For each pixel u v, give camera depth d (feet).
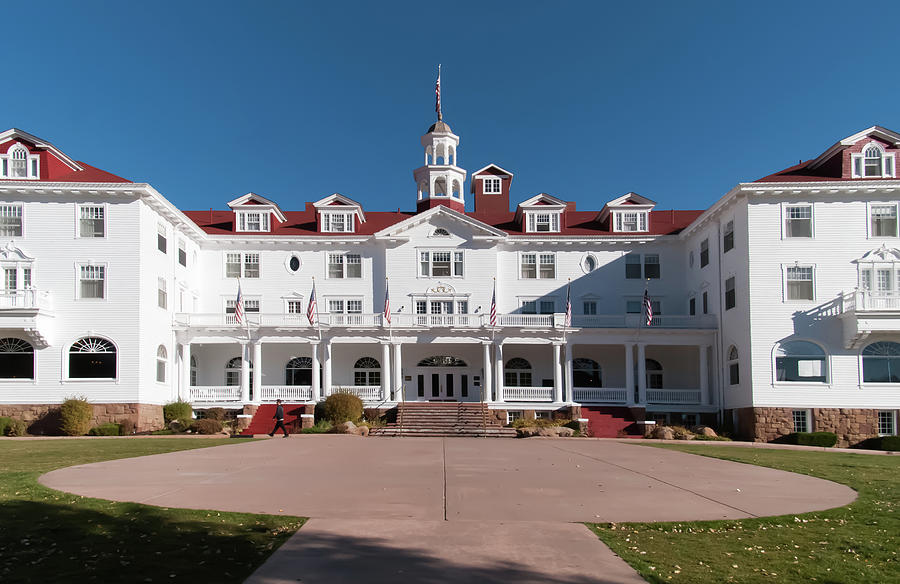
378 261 186.80
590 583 36.99
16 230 145.69
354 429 143.84
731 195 149.28
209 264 185.47
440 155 217.77
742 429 148.56
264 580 36.45
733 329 153.79
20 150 147.43
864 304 138.51
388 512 52.34
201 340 165.58
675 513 54.29
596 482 69.51
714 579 38.34
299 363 183.01
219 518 48.98
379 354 183.83
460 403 161.68
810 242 145.07
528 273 186.80
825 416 141.18
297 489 62.03
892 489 69.21
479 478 70.59
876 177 146.00
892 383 140.97
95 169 156.04
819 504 59.36
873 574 39.86
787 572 39.96
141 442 113.29
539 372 183.42
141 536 43.65
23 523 46.29
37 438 126.62
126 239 146.30
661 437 142.92
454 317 171.42
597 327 167.22
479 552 41.91
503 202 213.46
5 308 137.59
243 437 129.39
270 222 188.65
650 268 186.91
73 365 144.05
